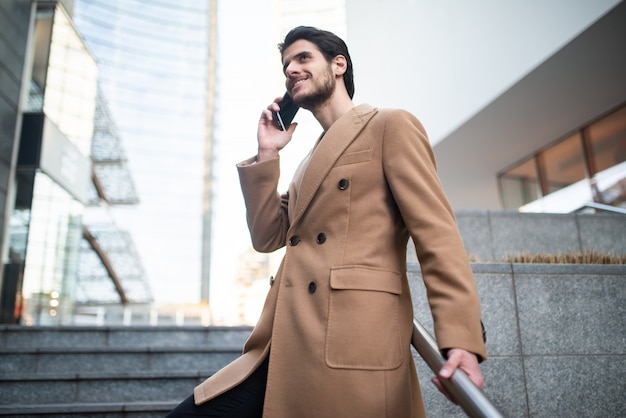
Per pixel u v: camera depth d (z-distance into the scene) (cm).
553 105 882
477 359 111
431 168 136
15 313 1086
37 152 1175
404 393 126
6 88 1148
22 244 1121
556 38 735
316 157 146
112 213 4431
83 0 4788
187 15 5356
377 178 139
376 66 1219
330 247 137
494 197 1293
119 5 5000
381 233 136
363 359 123
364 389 121
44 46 1274
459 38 959
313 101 159
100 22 4853
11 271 1102
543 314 295
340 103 160
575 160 971
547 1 756
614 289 302
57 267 1252
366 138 143
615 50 728
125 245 4144
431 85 1039
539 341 290
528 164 1089
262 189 169
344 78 163
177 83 5172
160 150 5034
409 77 1127
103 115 3812
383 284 130
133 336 498
